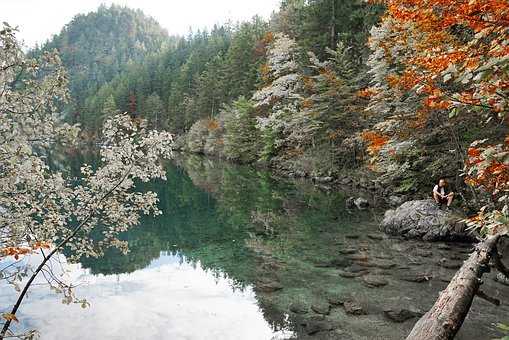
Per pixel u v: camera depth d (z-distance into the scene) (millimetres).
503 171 4512
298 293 8492
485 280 8547
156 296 8531
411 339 5336
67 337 6645
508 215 3918
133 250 12320
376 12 25109
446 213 12633
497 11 4145
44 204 5211
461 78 4199
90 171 6215
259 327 6988
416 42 10031
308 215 16812
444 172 15164
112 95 81188
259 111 38531
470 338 6223
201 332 6852
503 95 4121
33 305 7891
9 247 4590
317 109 24453
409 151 15266
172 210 19125
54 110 4727
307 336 6578
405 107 15117
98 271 10266
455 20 5184
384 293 8281
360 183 22969
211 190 25188
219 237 13828
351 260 10586
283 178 29484
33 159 4359
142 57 179000
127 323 7203
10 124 4258
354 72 25094
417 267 9836
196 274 9984
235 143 42375
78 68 166125
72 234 5781
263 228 14906
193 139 58938
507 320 6773
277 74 31672
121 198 6348
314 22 30219
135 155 6434
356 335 6555
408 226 12938
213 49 83500
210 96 60250
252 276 9695
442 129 13969
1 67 4211
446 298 5750
